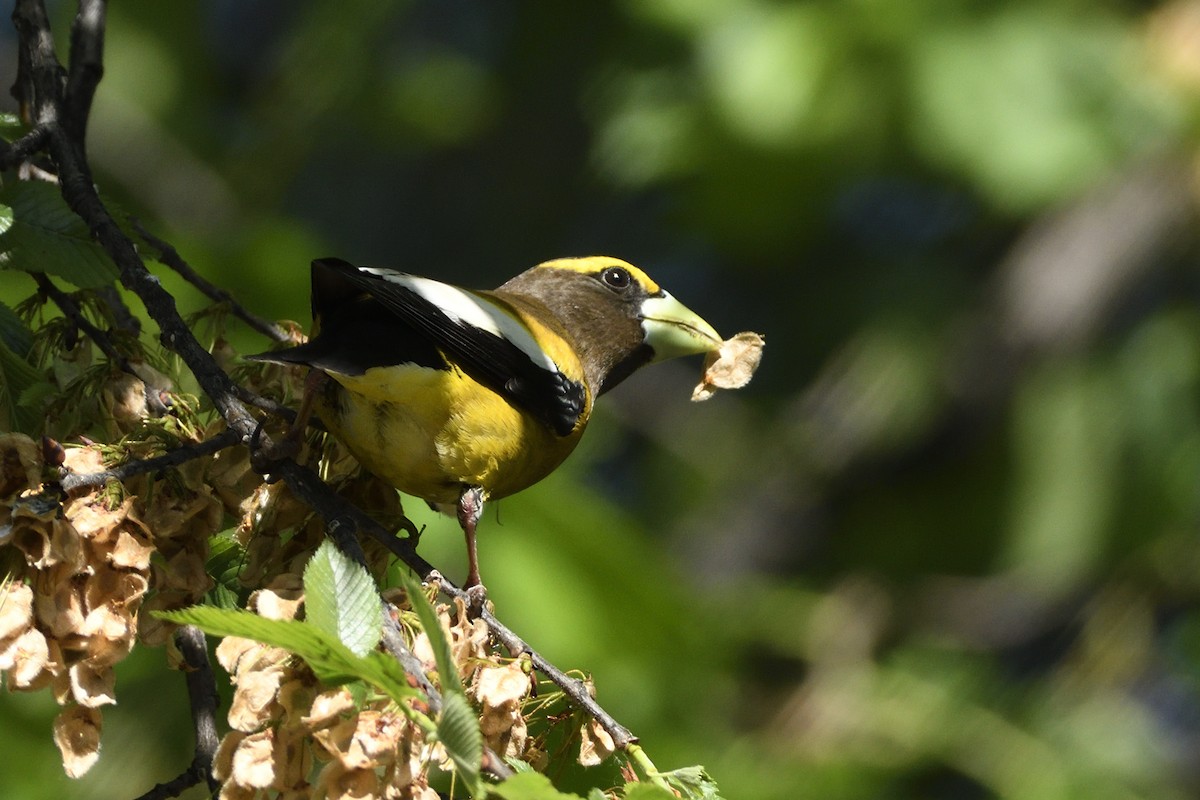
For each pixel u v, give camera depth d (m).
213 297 6.34
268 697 4.34
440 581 5.13
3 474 4.77
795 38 12.96
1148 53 13.35
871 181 14.32
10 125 6.07
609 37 15.11
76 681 4.73
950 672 13.30
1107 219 14.84
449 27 16.16
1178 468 14.05
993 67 13.12
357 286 5.88
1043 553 14.21
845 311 14.99
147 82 13.98
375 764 4.26
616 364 8.42
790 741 12.60
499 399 6.08
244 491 5.50
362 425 5.88
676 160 13.23
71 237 5.77
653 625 9.97
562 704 5.40
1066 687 13.37
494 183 15.90
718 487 14.81
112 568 4.79
